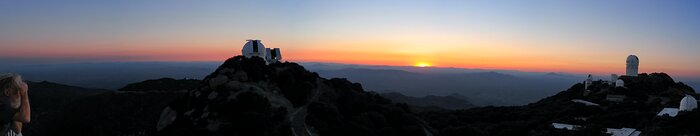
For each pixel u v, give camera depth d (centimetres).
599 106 8988
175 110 6650
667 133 6272
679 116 6662
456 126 7638
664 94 10338
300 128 5838
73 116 9312
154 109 9544
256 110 5759
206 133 5228
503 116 8812
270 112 5941
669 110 7781
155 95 10138
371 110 6800
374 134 5838
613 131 6925
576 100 10319
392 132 6022
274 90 6856
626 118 7619
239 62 7275
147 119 9106
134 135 8262
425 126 7144
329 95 7094
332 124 6022
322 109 6256
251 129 5303
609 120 7581
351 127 5750
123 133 8431
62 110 9819
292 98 6669
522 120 8275
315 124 5906
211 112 5816
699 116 6462
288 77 7081
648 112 7812
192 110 6209
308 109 6344
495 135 7319
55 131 8862
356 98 7262
